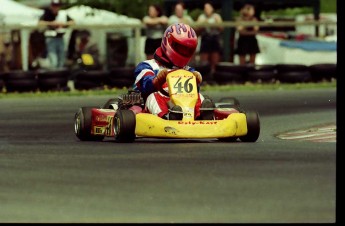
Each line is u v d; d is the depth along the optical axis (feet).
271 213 48.78
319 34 201.16
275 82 178.09
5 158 72.02
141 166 65.00
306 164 65.16
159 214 48.85
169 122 79.15
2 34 177.37
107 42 180.55
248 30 186.09
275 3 207.10
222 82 176.14
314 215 48.32
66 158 70.95
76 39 180.86
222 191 54.65
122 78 166.30
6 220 48.01
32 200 53.16
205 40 182.09
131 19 208.33
